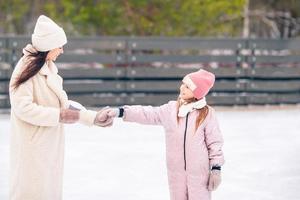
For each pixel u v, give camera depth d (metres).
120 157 12.80
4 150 13.34
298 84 22.59
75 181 10.63
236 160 12.65
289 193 10.02
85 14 26.88
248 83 22.27
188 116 6.65
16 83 6.29
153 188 10.23
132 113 6.70
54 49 6.44
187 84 6.70
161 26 27.39
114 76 21.34
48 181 6.44
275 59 22.52
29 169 6.38
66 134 15.80
